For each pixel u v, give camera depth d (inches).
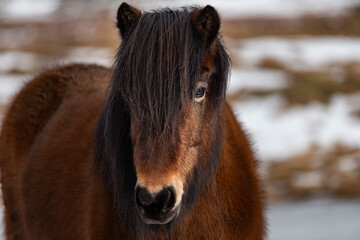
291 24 2290.8
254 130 1179.9
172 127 223.6
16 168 383.6
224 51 255.4
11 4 2974.9
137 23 243.0
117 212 267.4
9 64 1734.7
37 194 338.3
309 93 1429.6
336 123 1248.2
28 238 355.6
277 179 987.3
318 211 868.0
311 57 1781.5
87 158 308.8
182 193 236.4
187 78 226.2
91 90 374.3
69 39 2092.8
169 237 267.1
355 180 982.4
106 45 1947.6
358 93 1471.5
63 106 370.9
